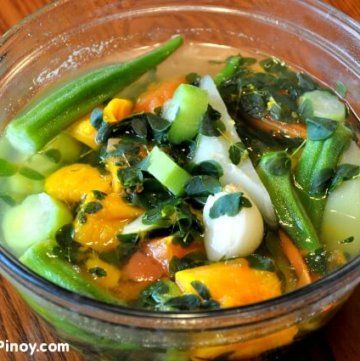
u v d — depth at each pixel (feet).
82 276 0.94
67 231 0.99
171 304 0.86
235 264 0.92
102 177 1.05
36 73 1.25
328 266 0.97
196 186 1.00
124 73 1.23
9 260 0.85
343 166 1.06
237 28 1.37
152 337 0.83
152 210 0.98
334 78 1.29
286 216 1.02
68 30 1.28
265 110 1.16
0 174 1.10
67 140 1.15
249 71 1.28
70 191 1.04
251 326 0.80
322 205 1.05
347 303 1.08
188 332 0.79
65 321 0.88
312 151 1.08
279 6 1.31
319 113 1.16
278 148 1.11
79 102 1.19
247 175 1.03
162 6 1.34
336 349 1.04
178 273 0.90
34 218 1.02
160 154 1.02
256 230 0.96
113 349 0.90
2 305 1.11
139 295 0.92
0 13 1.48
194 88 1.09
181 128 1.08
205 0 1.34
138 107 1.18
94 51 1.33
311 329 0.95
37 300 0.87
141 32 1.37
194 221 0.98
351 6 1.49
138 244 0.97
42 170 1.10
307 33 1.31
